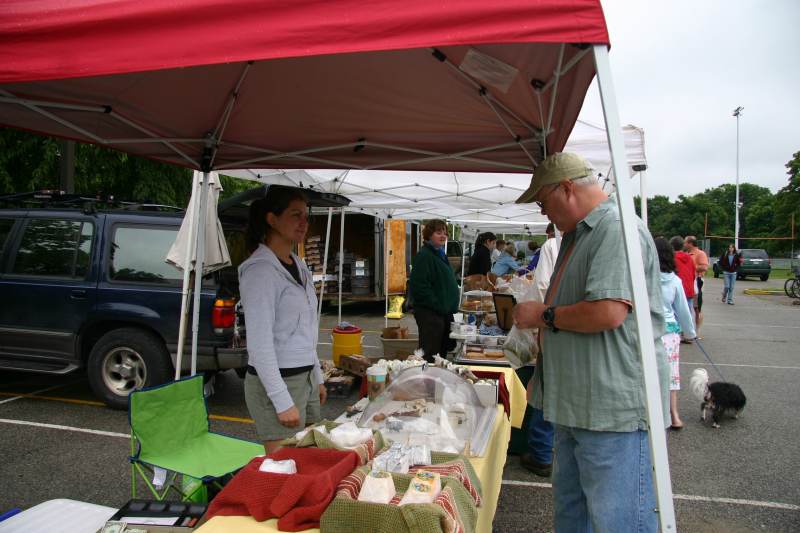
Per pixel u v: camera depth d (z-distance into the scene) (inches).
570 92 95.7
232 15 52.6
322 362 245.0
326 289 491.2
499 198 250.4
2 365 204.1
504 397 121.0
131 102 106.3
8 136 337.4
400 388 104.3
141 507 79.7
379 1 52.0
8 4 54.0
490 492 88.6
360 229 513.3
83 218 204.5
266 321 90.1
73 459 154.3
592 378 72.6
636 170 166.2
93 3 53.5
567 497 84.8
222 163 146.3
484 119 120.7
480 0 51.5
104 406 204.1
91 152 372.2
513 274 447.2
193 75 100.7
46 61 53.7
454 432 91.6
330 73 101.7
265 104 115.3
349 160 149.8
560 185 79.5
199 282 142.1
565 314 73.3
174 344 191.2
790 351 349.7
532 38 51.7
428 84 104.7
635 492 71.6
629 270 60.2
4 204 223.1
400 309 487.8
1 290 203.5
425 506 54.4
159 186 402.9
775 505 135.0
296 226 98.8
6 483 138.6
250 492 62.0
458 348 190.2
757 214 2556.6
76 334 197.9
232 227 211.0
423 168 154.0
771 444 179.0
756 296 792.9
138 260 197.9
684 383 266.5
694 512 131.3
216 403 215.8
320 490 59.6
